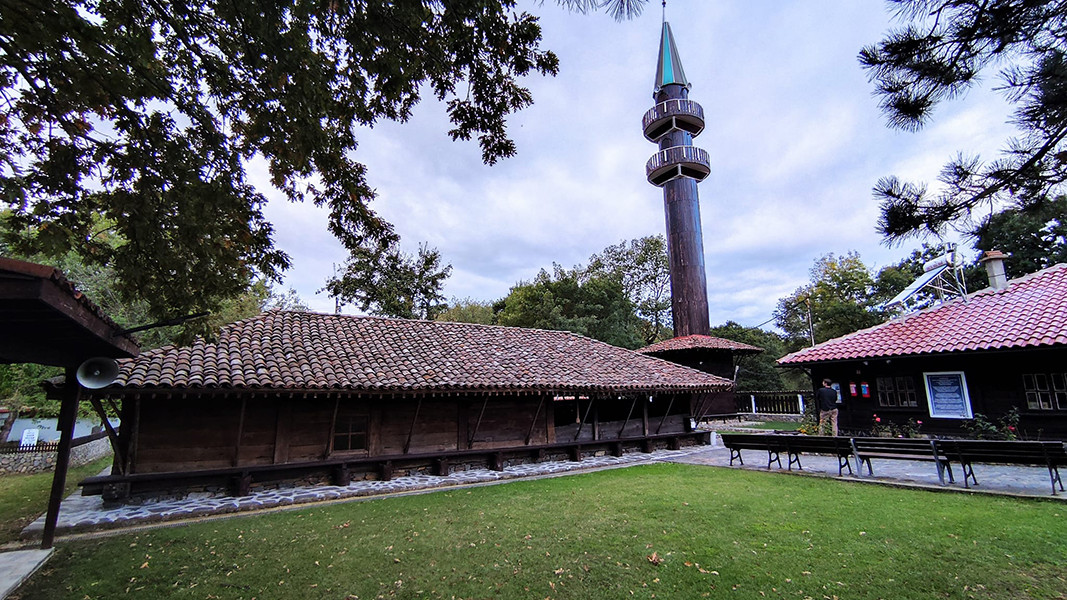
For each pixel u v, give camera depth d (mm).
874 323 29922
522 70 5352
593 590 4641
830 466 11117
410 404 11422
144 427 8758
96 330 4391
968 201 3342
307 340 11453
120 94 4441
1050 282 13570
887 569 4879
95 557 5773
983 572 4715
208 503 8414
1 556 5785
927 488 8281
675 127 29422
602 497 8508
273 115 4902
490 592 4645
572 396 12680
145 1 4312
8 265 3186
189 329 5449
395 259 30781
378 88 5145
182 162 4980
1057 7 2846
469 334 15039
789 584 4625
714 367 25422
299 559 5574
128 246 4879
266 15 4109
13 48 4031
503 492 9242
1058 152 3117
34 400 16250
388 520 7246
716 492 8672
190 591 4746
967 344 12336
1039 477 8828
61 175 4418
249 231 5707
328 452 10094
